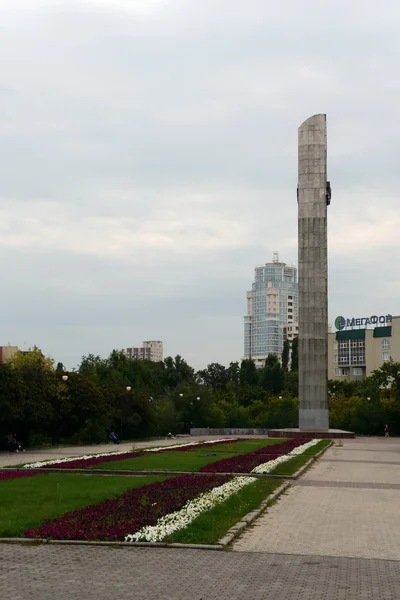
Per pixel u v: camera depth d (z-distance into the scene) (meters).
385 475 32.81
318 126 80.31
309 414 79.06
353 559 14.29
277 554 14.64
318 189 79.88
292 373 173.25
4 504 20.81
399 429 97.69
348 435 76.88
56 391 67.12
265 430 98.69
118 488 24.64
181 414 106.81
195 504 20.28
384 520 19.38
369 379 123.31
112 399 83.88
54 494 23.09
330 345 162.62
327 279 80.00
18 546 15.18
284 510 20.97
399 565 13.82
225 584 12.17
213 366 195.62
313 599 11.31
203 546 15.09
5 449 56.78
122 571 13.04
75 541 15.45
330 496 24.56
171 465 34.81
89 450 55.25
